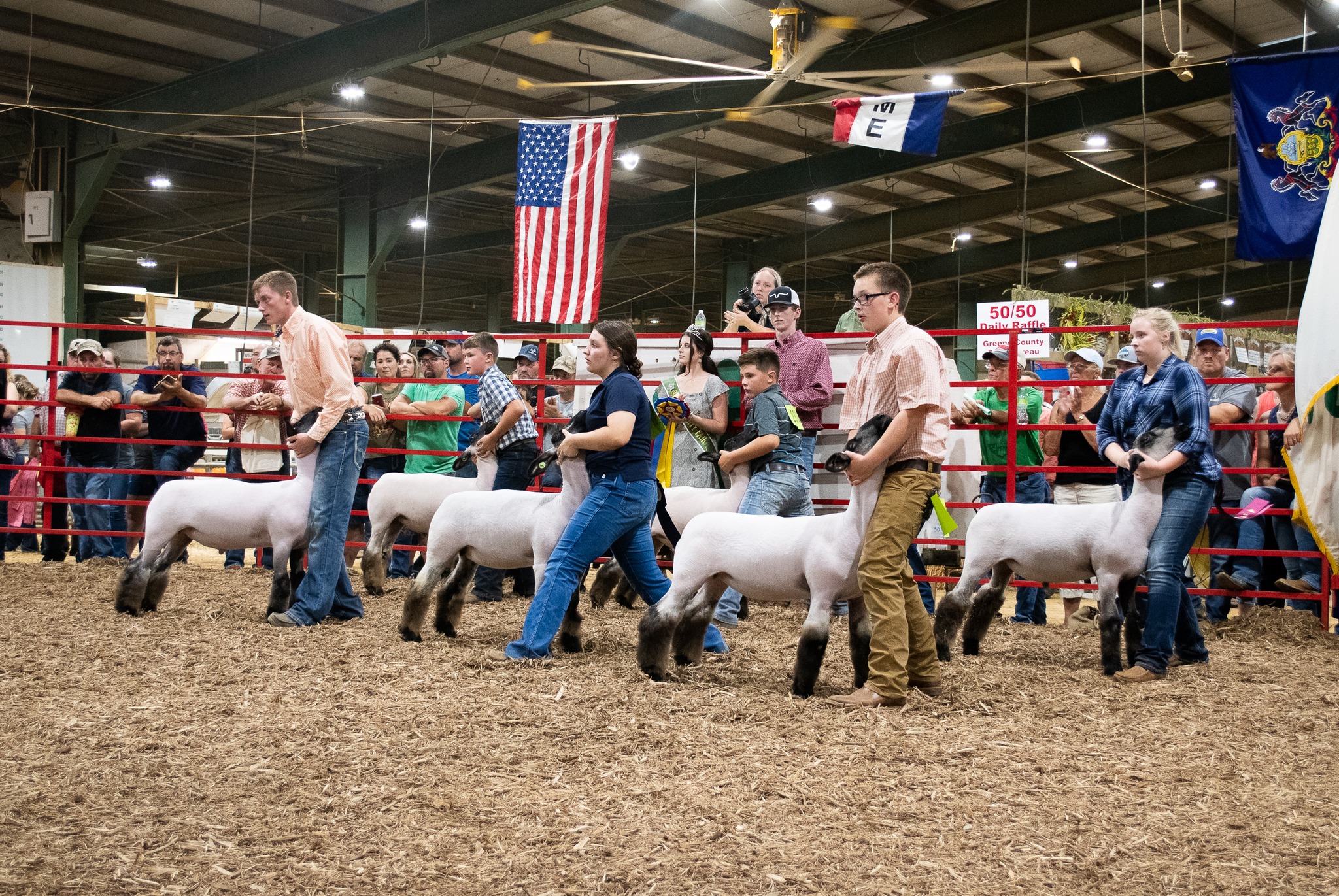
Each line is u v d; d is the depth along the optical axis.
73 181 20.12
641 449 5.68
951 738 4.34
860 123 11.33
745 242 28.89
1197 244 29.09
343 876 2.98
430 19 15.24
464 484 7.86
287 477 9.57
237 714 4.56
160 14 15.91
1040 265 30.69
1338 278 6.61
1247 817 3.52
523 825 3.36
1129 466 5.58
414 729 4.38
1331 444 6.72
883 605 4.80
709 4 15.22
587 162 11.32
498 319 34.81
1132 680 5.50
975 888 2.96
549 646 5.66
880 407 4.91
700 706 4.76
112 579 8.57
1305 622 7.33
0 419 10.58
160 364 9.58
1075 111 18.33
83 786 3.66
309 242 28.75
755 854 3.15
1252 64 8.09
